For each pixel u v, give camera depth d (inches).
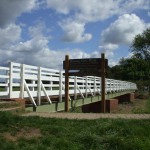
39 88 727.1
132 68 4271.7
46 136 435.8
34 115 562.3
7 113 499.8
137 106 1750.7
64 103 871.1
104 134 454.6
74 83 980.6
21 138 421.4
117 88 1802.4
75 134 448.1
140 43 4264.3
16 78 650.8
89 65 862.5
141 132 468.1
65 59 874.1
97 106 1269.7
